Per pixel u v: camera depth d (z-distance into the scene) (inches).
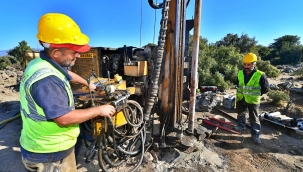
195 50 106.8
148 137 125.5
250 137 132.6
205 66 394.0
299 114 177.3
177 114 109.7
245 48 1183.6
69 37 47.8
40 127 48.6
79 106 72.0
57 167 54.8
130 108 84.4
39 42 49.3
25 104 47.7
